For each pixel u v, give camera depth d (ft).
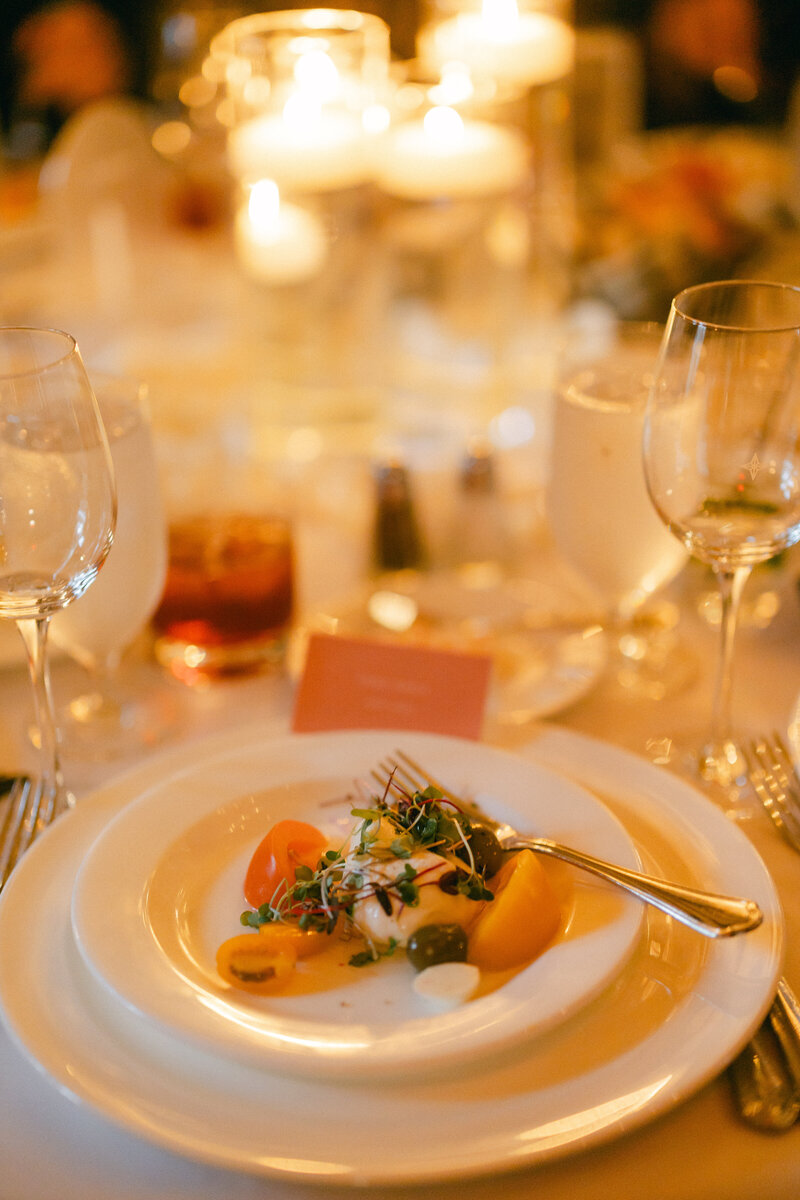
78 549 2.56
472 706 2.84
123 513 2.85
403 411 4.75
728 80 8.91
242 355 4.99
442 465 4.13
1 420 2.47
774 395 2.61
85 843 2.56
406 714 2.86
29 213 6.50
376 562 3.68
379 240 4.84
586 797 2.54
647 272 4.51
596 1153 2.15
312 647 2.93
